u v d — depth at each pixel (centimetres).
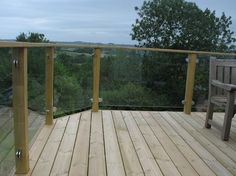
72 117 396
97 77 427
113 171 240
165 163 259
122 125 371
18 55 207
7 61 196
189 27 1252
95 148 287
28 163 233
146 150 288
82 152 276
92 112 429
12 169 221
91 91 432
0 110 189
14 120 217
